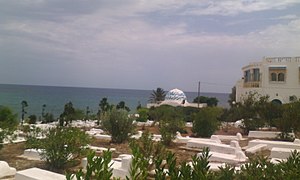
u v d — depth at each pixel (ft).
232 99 172.76
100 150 47.88
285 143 55.93
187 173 15.48
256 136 74.13
